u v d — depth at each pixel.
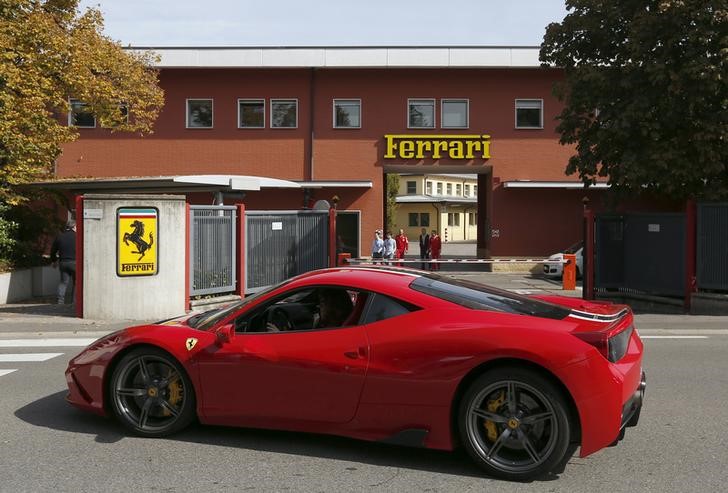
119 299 12.20
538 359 4.39
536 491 4.34
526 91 28.89
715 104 14.60
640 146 15.23
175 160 29.06
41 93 17.73
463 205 75.50
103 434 5.54
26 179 17.27
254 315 5.26
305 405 4.95
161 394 5.39
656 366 8.49
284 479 4.54
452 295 5.01
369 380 4.77
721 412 6.29
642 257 15.42
